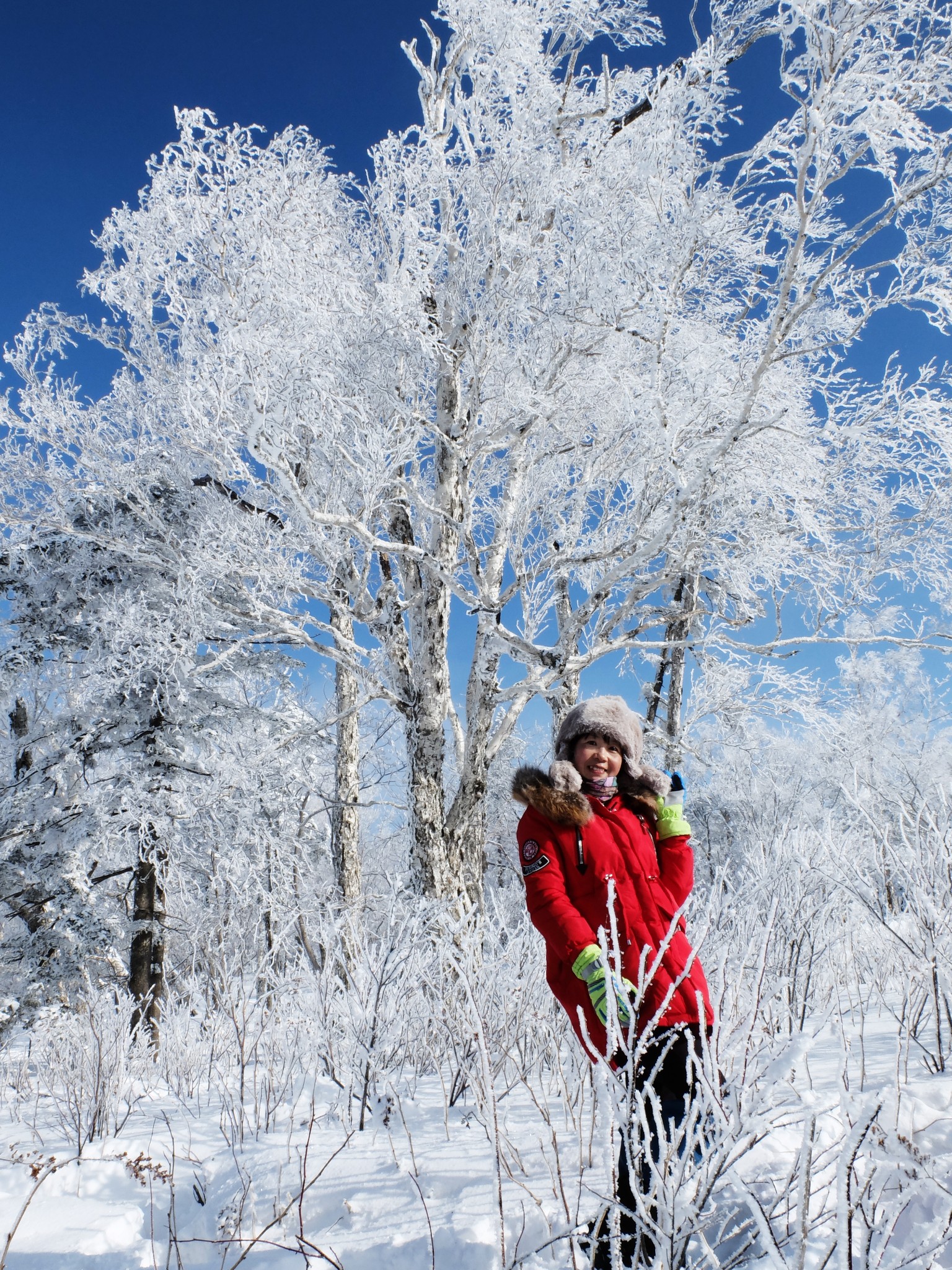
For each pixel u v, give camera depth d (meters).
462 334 7.61
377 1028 3.16
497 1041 3.13
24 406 8.18
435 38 9.05
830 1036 2.88
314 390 6.12
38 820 10.33
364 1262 1.80
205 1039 4.55
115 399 8.91
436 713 8.54
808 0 4.54
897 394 5.89
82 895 10.26
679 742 10.00
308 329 6.31
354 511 7.36
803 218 5.11
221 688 11.12
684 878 1.99
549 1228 1.64
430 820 8.24
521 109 6.92
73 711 10.36
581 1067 2.19
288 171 7.20
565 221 6.74
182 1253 2.04
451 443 7.63
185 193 6.66
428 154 7.72
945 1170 1.56
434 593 8.71
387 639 8.91
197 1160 2.72
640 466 8.02
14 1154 2.88
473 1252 1.71
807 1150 1.25
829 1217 1.44
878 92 4.54
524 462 9.05
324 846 14.46
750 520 7.32
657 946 1.81
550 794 1.90
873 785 4.31
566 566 7.64
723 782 12.56
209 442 7.00
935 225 5.03
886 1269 1.23
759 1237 1.49
